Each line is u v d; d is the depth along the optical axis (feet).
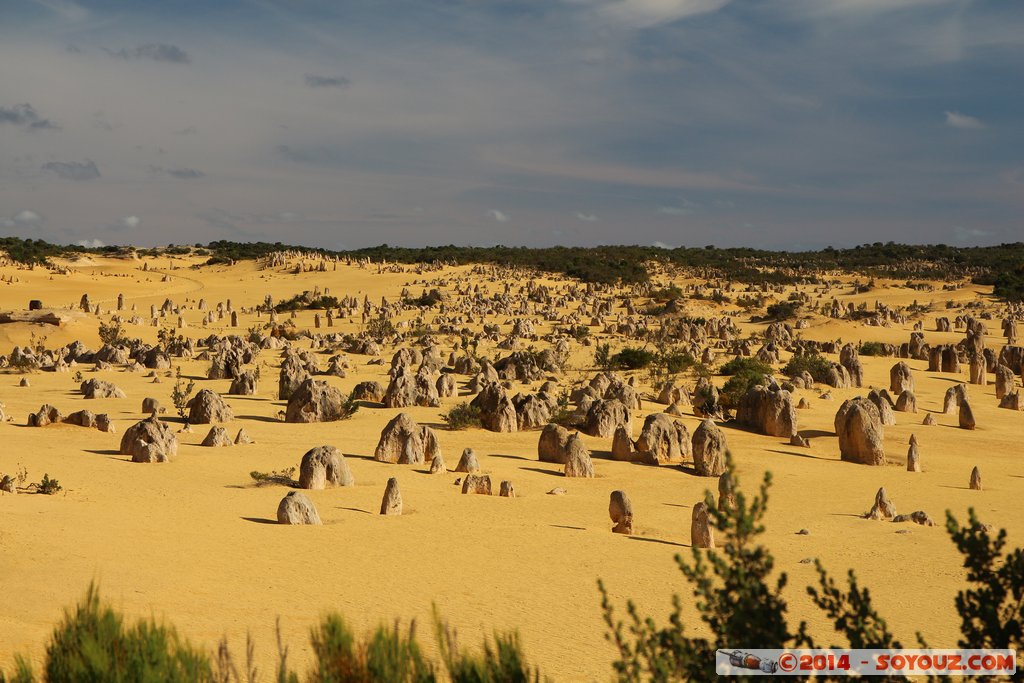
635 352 318.04
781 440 202.80
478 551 108.68
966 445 207.21
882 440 181.88
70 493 124.06
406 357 313.94
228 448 167.84
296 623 78.74
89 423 181.98
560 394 242.37
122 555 97.30
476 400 212.23
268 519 118.52
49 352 317.01
